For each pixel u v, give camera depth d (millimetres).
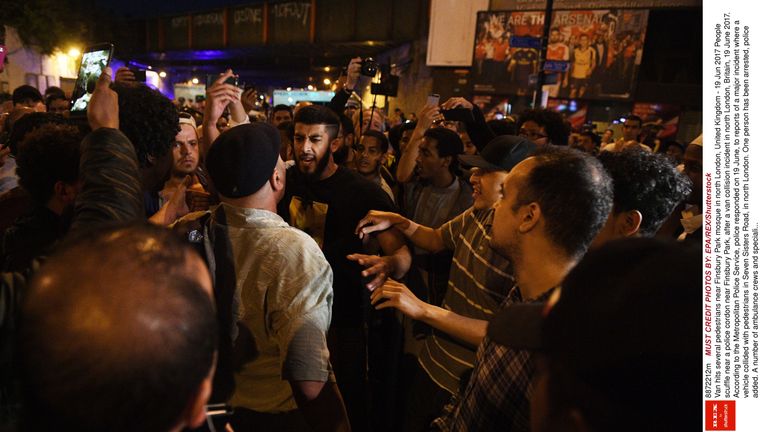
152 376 477
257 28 26703
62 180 1383
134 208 1156
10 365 783
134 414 476
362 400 2299
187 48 30984
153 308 490
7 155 2572
